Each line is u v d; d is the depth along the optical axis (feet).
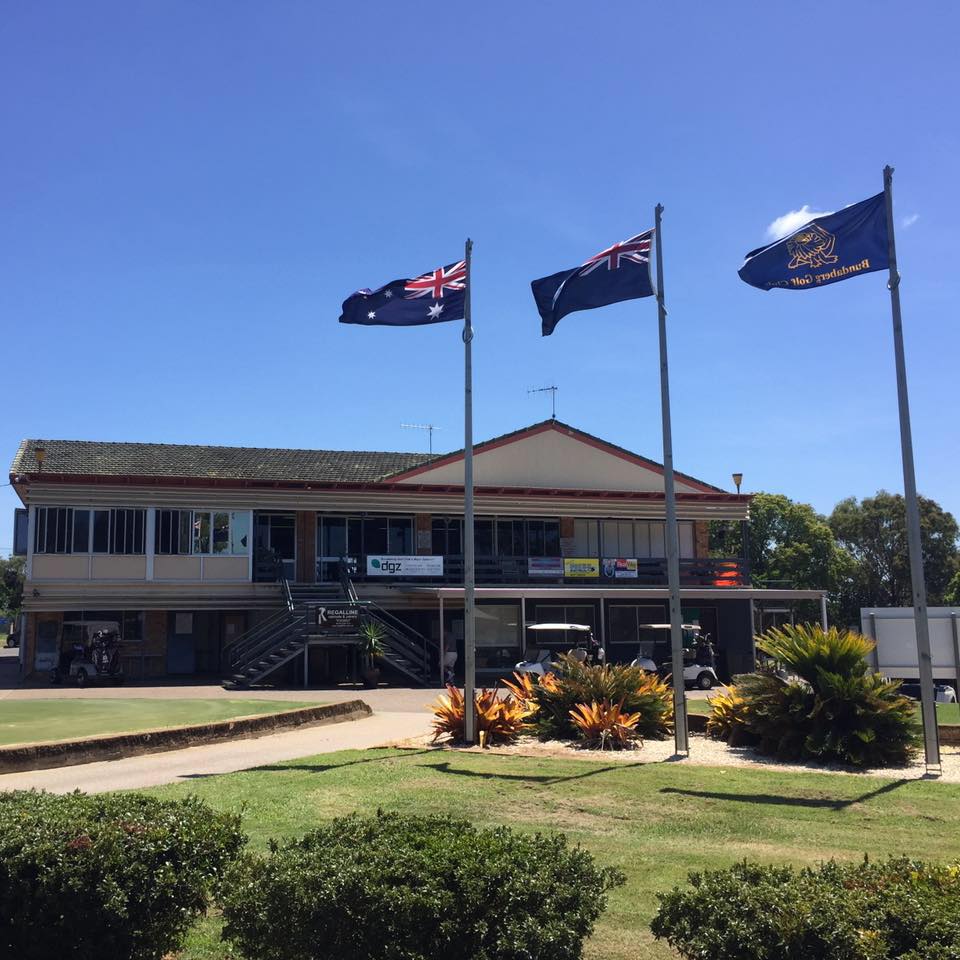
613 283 48.03
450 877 14.38
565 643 107.96
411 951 13.75
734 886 14.14
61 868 15.75
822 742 41.83
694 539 127.75
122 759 44.24
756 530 193.06
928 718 40.63
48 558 100.58
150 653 104.63
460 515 118.21
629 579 119.75
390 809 31.96
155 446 122.52
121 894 15.70
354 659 100.07
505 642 114.52
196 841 17.30
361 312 52.31
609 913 21.18
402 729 56.29
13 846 16.08
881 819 30.78
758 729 44.32
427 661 100.32
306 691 87.35
